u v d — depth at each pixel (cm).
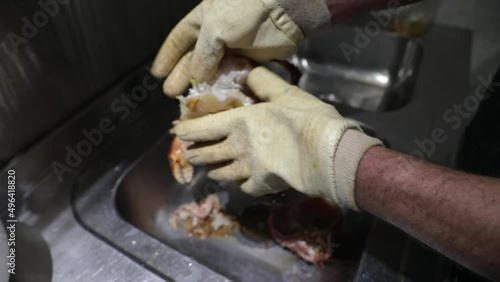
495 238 48
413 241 69
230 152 64
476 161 70
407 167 52
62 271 68
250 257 78
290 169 59
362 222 79
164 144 86
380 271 66
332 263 75
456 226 50
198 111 68
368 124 89
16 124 70
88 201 77
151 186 84
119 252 70
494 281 51
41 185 76
